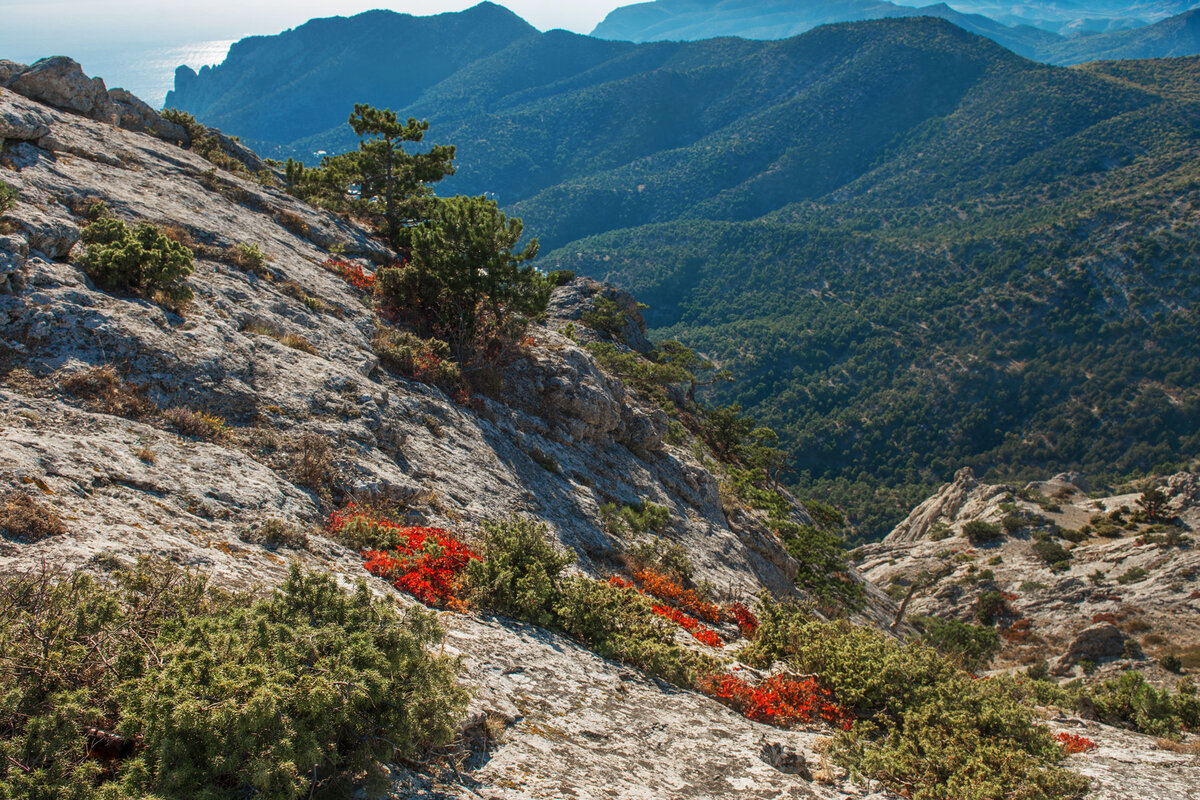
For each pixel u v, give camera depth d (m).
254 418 11.27
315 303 16.61
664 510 20.41
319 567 8.52
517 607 10.19
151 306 11.70
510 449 17.42
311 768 4.76
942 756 8.63
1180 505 82.75
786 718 10.42
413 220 28.78
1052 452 197.00
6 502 6.39
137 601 5.48
